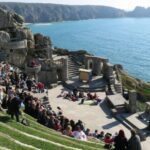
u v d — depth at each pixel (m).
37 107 37.44
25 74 59.75
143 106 66.88
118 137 25.42
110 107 53.31
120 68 91.88
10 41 66.81
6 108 34.94
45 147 27.25
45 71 64.12
